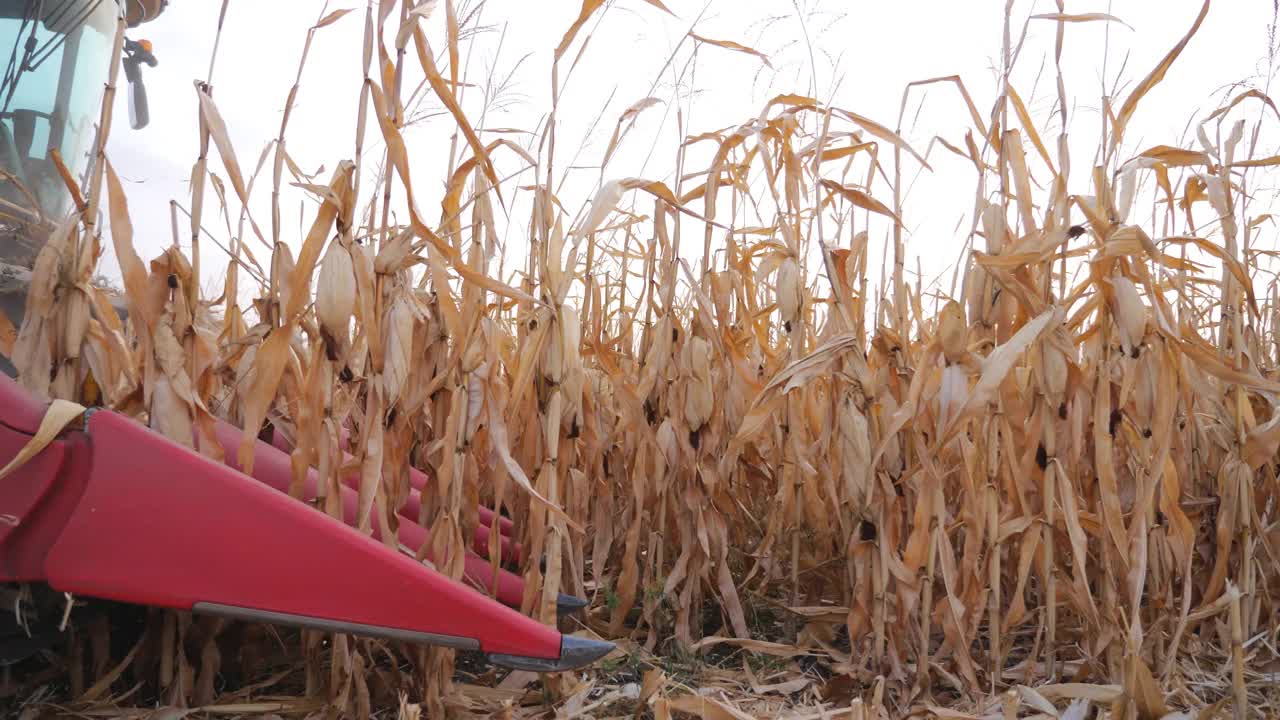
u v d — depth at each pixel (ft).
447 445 5.91
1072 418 6.84
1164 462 6.26
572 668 4.95
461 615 4.86
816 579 9.11
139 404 5.66
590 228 6.14
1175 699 6.54
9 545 4.41
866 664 7.23
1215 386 8.14
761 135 7.13
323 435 5.47
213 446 5.40
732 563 9.61
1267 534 8.34
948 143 7.52
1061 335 6.44
